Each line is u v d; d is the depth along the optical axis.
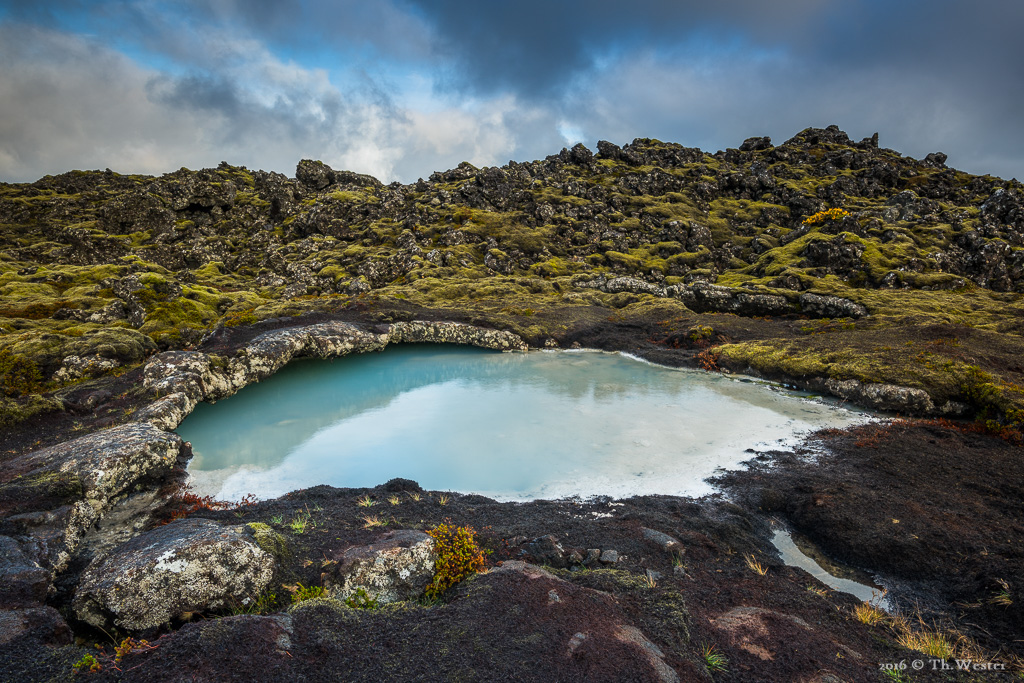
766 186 87.75
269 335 29.94
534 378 28.94
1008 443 17.66
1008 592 9.34
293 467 17.19
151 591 7.72
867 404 22.59
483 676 5.88
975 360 24.20
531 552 10.07
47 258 60.41
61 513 11.51
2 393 22.30
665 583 9.19
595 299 49.03
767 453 17.62
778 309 43.06
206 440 19.61
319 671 5.81
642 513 12.79
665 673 6.00
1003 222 58.41
